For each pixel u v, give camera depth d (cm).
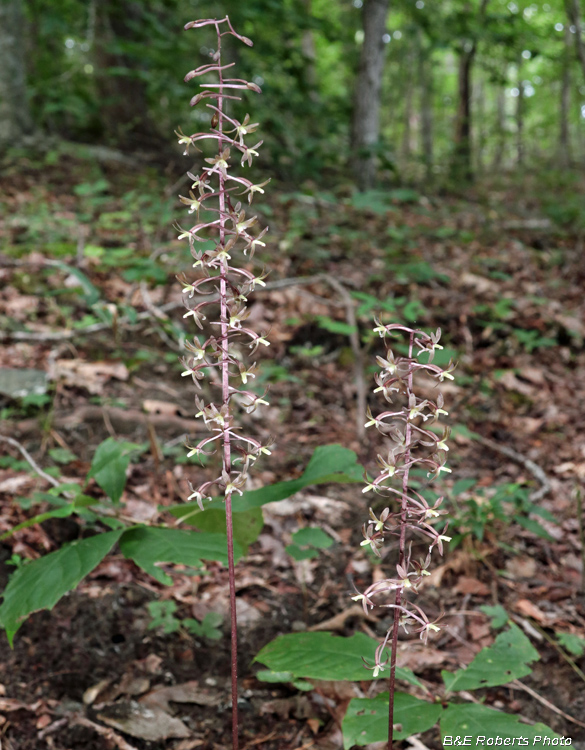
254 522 239
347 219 811
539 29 1248
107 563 304
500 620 273
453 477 401
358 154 1077
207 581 306
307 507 358
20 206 703
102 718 239
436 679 262
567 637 269
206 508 229
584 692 257
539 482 405
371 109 1138
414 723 178
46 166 909
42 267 553
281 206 823
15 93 1008
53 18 1058
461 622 289
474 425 472
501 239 838
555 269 756
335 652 199
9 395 401
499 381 521
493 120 2125
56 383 418
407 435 147
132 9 1165
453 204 1127
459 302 605
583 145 2742
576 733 241
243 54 980
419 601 302
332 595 304
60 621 271
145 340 494
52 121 1175
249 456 155
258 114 959
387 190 1189
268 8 919
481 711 181
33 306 504
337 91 1928
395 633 161
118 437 393
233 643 172
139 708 244
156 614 275
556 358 568
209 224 149
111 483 248
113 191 827
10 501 322
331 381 489
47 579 198
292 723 245
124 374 444
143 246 616
